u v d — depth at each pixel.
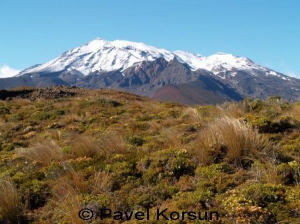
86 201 6.27
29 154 9.70
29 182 7.36
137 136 10.72
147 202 6.23
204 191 6.25
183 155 7.66
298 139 8.28
